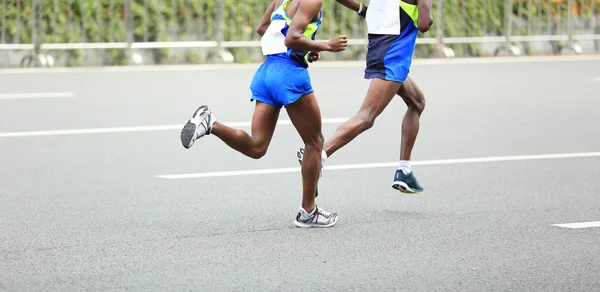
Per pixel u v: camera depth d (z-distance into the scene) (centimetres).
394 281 1477
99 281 1466
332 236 1747
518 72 4472
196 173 2316
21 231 1767
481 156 2564
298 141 2744
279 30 1719
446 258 1605
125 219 1869
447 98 3622
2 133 2797
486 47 5312
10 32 4344
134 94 3578
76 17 4428
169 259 1589
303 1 1670
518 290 1435
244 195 2092
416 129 1994
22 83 3822
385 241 1711
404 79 1933
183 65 4572
